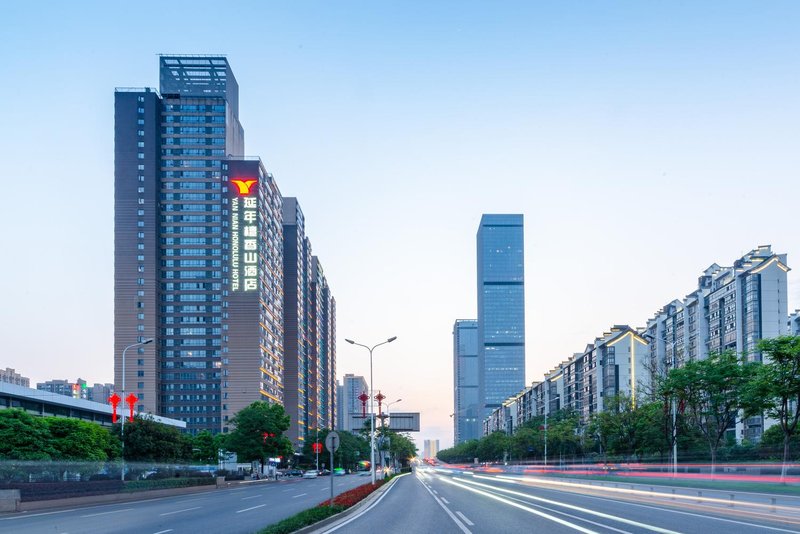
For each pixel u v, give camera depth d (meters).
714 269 109.56
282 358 185.75
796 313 101.00
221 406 152.62
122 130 157.62
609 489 49.72
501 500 37.25
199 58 167.25
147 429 62.34
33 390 67.75
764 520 23.97
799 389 45.34
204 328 156.25
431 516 27.20
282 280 187.25
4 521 28.97
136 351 150.12
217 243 158.50
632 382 122.00
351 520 25.77
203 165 160.38
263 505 36.88
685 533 19.86
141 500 45.06
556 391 163.88
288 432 191.88
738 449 70.69
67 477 44.44
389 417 97.75
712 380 55.09
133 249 153.88
